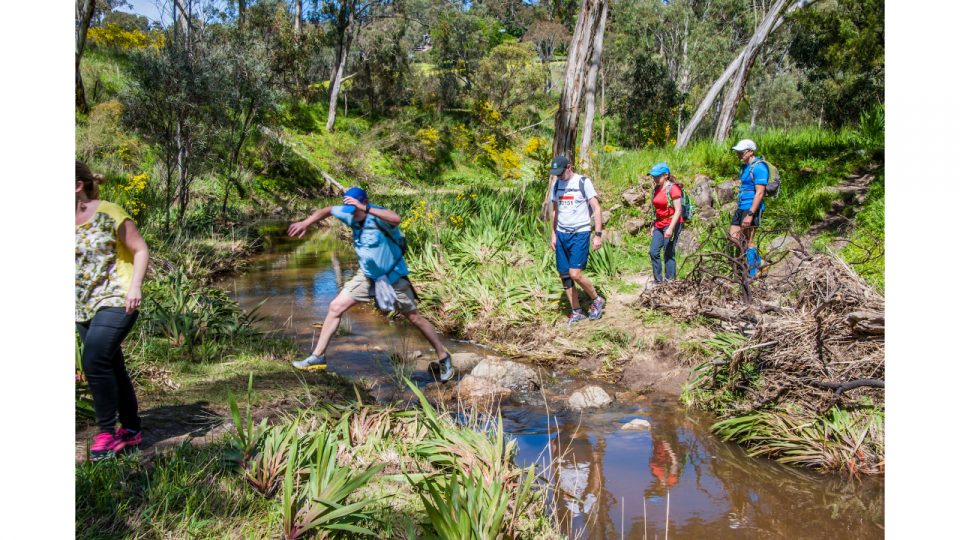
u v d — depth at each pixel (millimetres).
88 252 3381
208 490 3197
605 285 8219
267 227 18875
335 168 33156
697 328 6543
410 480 3279
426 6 44500
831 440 4438
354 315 8430
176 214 14070
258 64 17250
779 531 3523
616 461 4414
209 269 10906
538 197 12633
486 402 5469
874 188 10320
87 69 23312
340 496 3080
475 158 40469
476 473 3461
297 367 5461
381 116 42406
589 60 11281
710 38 40656
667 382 5949
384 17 41656
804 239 9219
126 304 3406
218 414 4355
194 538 2861
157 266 9211
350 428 4059
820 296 5160
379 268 5414
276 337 7113
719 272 7391
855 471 4180
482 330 7531
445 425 4242
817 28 24312
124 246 3479
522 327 7379
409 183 36062
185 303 6477
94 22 27078
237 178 22734
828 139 13961
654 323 6859
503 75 46750
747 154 7391
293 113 34688
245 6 20188
